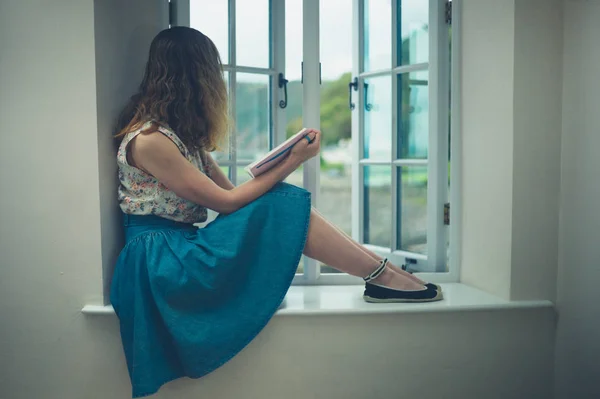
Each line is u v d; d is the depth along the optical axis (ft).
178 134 5.64
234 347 5.25
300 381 5.64
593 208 5.63
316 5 6.64
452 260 7.00
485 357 5.94
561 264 6.08
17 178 5.57
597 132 5.56
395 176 7.88
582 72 5.75
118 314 5.35
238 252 5.24
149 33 6.55
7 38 5.49
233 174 7.14
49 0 5.46
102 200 5.62
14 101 5.52
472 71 6.59
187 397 5.56
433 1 7.04
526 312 6.01
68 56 5.48
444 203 7.24
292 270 5.40
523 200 6.01
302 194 5.54
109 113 5.79
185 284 5.13
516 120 5.93
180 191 5.40
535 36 5.93
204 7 6.88
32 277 5.61
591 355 5.69
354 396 5.73
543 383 6.11
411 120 7.69
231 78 7.00
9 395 5.68
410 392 5.82
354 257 5.71
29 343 5.65
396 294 5.86
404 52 7.70
